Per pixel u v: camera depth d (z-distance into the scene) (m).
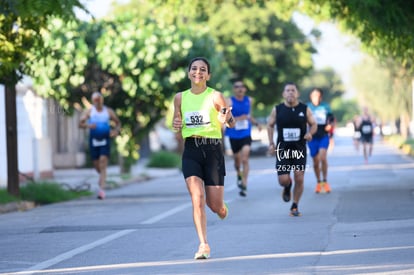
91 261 20.25
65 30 49.50
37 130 60.47
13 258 21.19
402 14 37.41
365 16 37.41
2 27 33.81
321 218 27.55
